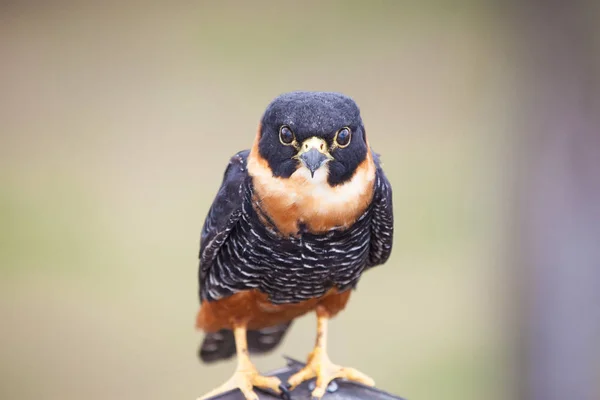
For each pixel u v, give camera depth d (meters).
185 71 18.05
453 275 15.09
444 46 17.83
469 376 13.70
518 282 12.93
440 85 17.33
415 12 18.81
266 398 7.64
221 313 8.15
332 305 8.13
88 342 14.74
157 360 14.65
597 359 12.45
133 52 18.66
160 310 15.24
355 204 7.27
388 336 14.38
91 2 19.94
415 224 15.74
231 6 19.39
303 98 7.06
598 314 12.29
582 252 12.23
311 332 14.42
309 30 18.62
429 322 14.79
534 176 12.66
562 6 12.23
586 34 12.19
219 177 16.66
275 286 7.73
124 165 17.09
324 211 7.17
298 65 17.75
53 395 14.05
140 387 14.19
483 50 17.72
